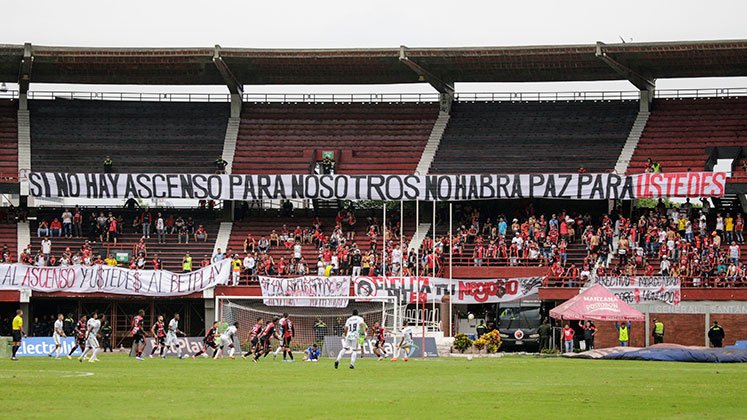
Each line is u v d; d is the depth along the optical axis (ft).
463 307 330.75
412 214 351.46
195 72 373.40
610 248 318.04
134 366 210.18
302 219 350.43
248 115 383.45
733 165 349.20
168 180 338.13
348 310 305.73
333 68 367.86
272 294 309.22
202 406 123.54
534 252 316.40
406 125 377.91
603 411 120.26
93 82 383.86
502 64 359.87
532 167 353.31
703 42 332.60
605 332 291.58
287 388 150.92
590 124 368.89
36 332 313.94
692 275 298.97
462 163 358.84
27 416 111.45
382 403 127.85
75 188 337.11
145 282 309.83
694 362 231.71
